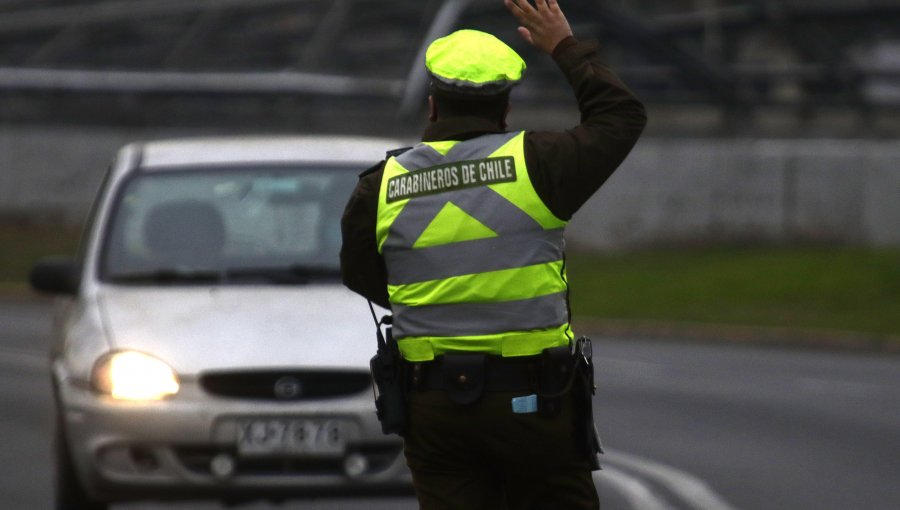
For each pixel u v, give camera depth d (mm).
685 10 178375
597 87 16750
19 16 163500
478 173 16750
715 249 111938
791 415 49531
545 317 16672
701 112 164375
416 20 160375
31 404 51000
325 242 31938
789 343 79000
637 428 46344
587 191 16641
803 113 161625
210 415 27609
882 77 169625
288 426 27688
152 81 145750
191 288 30859
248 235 32094
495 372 16641
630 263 108875
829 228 109312
